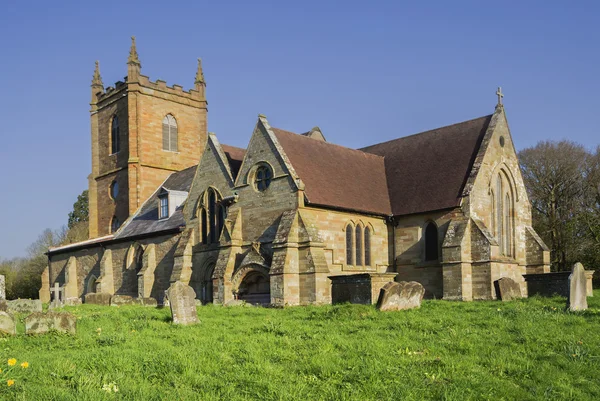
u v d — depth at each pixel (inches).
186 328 888.3
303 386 537.6
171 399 496.7
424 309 1075.3
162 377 574.6
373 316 946.7
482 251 1513.3
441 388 530.9
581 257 2373.3
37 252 3971.5
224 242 1659.7
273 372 581.6
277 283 1459.2
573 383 553.6
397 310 1053.2
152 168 2498.8
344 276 1259.8
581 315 908.0
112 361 613.9
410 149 1927.9
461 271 1503.4
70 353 673.6
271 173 1606.8
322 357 633.0
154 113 2532.0
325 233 1565.0
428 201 1670.8
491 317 901.2
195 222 1836.9
